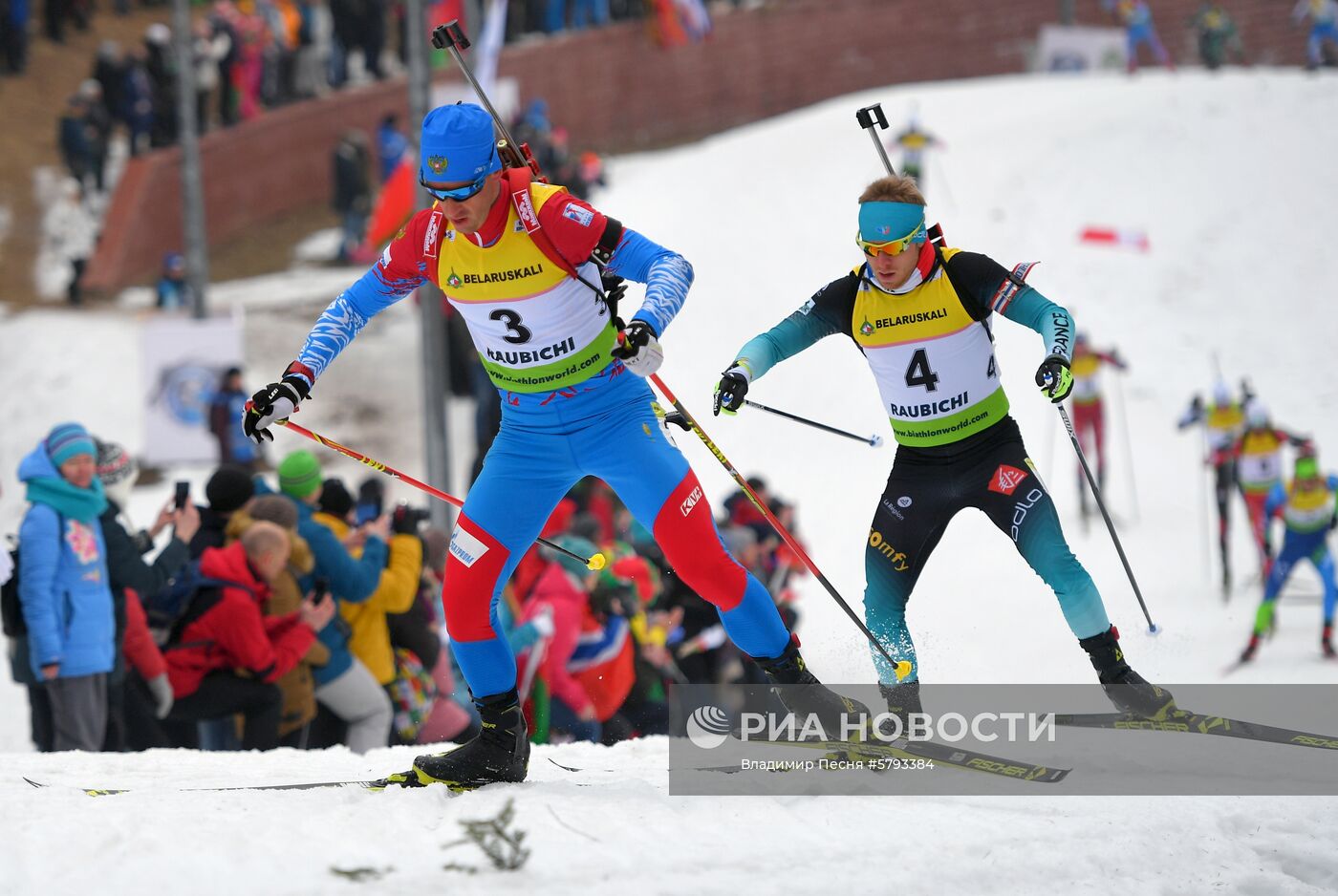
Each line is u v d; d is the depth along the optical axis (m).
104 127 75.12
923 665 25.52
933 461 15.69
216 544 23.78
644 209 77.38
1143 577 41.41
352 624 24.53
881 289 15.27
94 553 22.30
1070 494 51.22
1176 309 68.12
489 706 14.18
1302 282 69.62
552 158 74.88
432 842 12.21
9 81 82.38
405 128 88.56
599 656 25.23
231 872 11.44
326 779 16.34
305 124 83.62
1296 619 36.38
